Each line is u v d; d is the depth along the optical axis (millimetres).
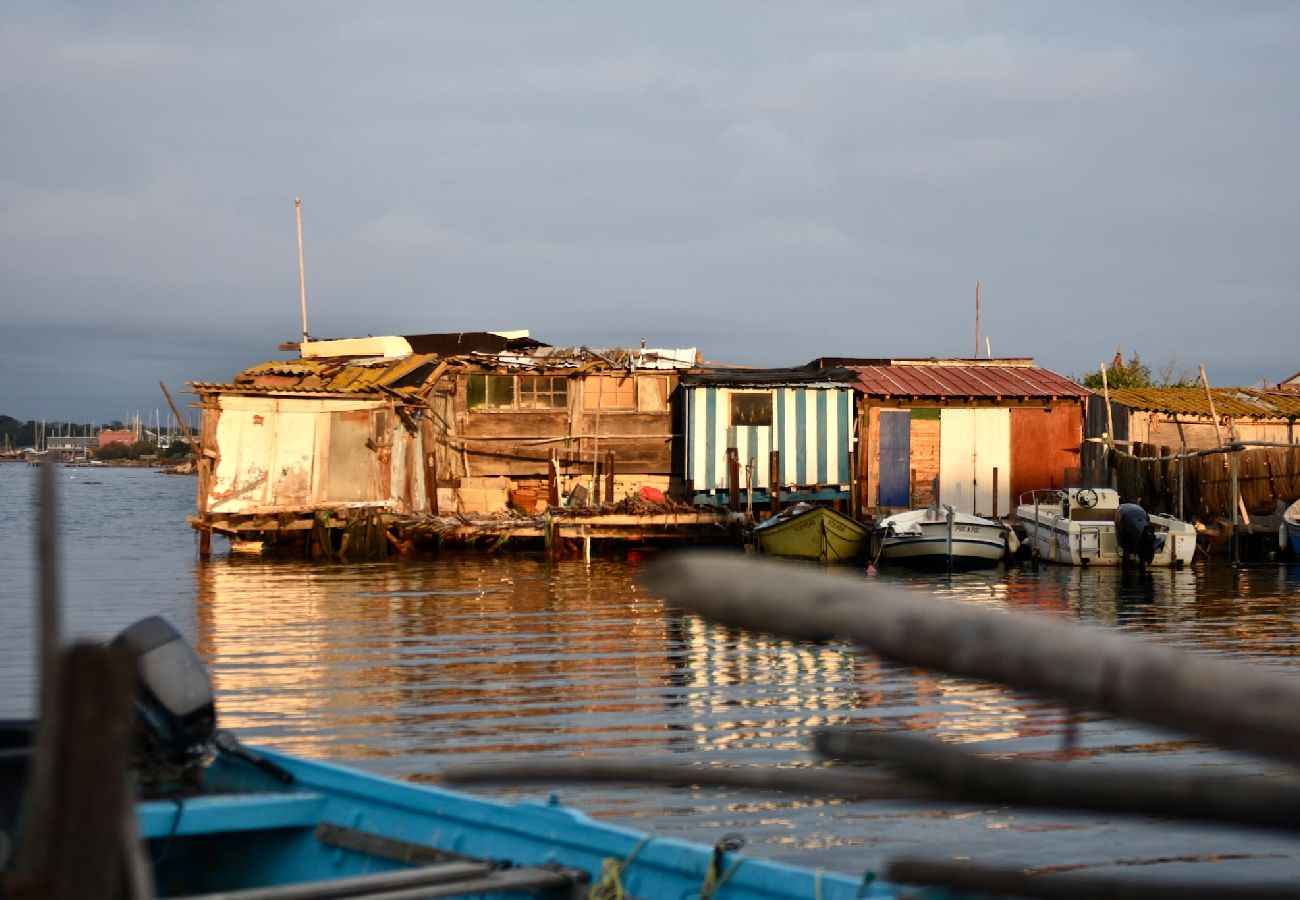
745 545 31766
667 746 11180
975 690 13961
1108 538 30422
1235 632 19188
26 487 89375
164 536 40625
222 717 12383
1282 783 986
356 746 11133
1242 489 33094
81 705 1611
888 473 34969
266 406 31016
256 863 6207
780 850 8250
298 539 33375
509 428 34625
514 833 5648
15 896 1602
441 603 22141
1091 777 1018
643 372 34750
